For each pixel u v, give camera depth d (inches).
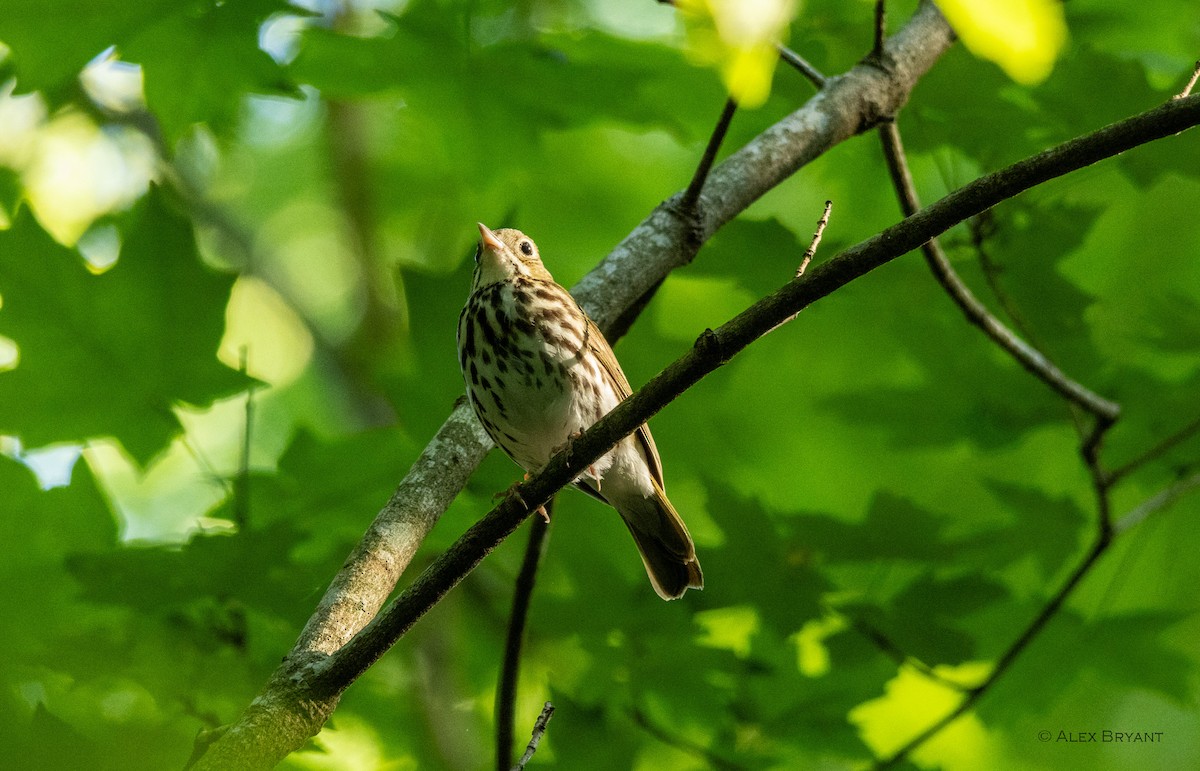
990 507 627.5
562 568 459.5
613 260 351.6
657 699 429.4
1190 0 546.0
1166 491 446.6
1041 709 477.7
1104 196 641.6
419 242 766.5
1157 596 573.6
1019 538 466.3
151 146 679.7
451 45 412.8
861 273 261.6
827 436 652.7
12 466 377.7
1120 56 451.2
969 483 636.7
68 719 382.3
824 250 426.6
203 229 713.6
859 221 596.7
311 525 394.6
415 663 547.2
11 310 365.1
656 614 415.8
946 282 402.0
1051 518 462.9
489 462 412.5
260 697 259.8
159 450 380.2
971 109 411.5
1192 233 655.1
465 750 525.0
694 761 460.1
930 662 418.9
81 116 662.5
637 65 426.6
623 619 414.9
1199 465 477.1
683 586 404.2
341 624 275.7
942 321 475.2
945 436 493.4
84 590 355.6
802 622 416.2
